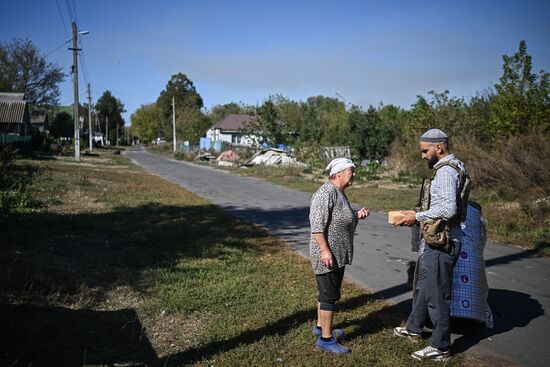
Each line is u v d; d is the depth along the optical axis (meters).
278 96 47.41
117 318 4.44
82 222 8.78
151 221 9.34
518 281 6.18
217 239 7.86
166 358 3.69
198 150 47.03
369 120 29.58
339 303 5.12
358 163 27.23
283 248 7.61
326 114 42.72
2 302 4.43
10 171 13.34
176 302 4.82
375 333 4.30
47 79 56.34
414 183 19.47
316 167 27.16
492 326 4.37
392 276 6.30
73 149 42.81
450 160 3.77
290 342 4.02
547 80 15.62
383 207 12.80
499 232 9.22
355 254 7.52
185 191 15.36
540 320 4.76
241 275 5.88
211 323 4.39
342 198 3.88
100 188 14.66
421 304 4.01
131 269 6.00
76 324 4.20
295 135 36.66
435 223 3.63
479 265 4.22
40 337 3.86
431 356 3.77
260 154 32.16
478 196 13.59
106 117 102.25
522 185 12.81
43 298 4.68
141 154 56.25
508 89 16.09
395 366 3.69
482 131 19.42
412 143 23.00
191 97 95.25
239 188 17.58
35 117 56.00
